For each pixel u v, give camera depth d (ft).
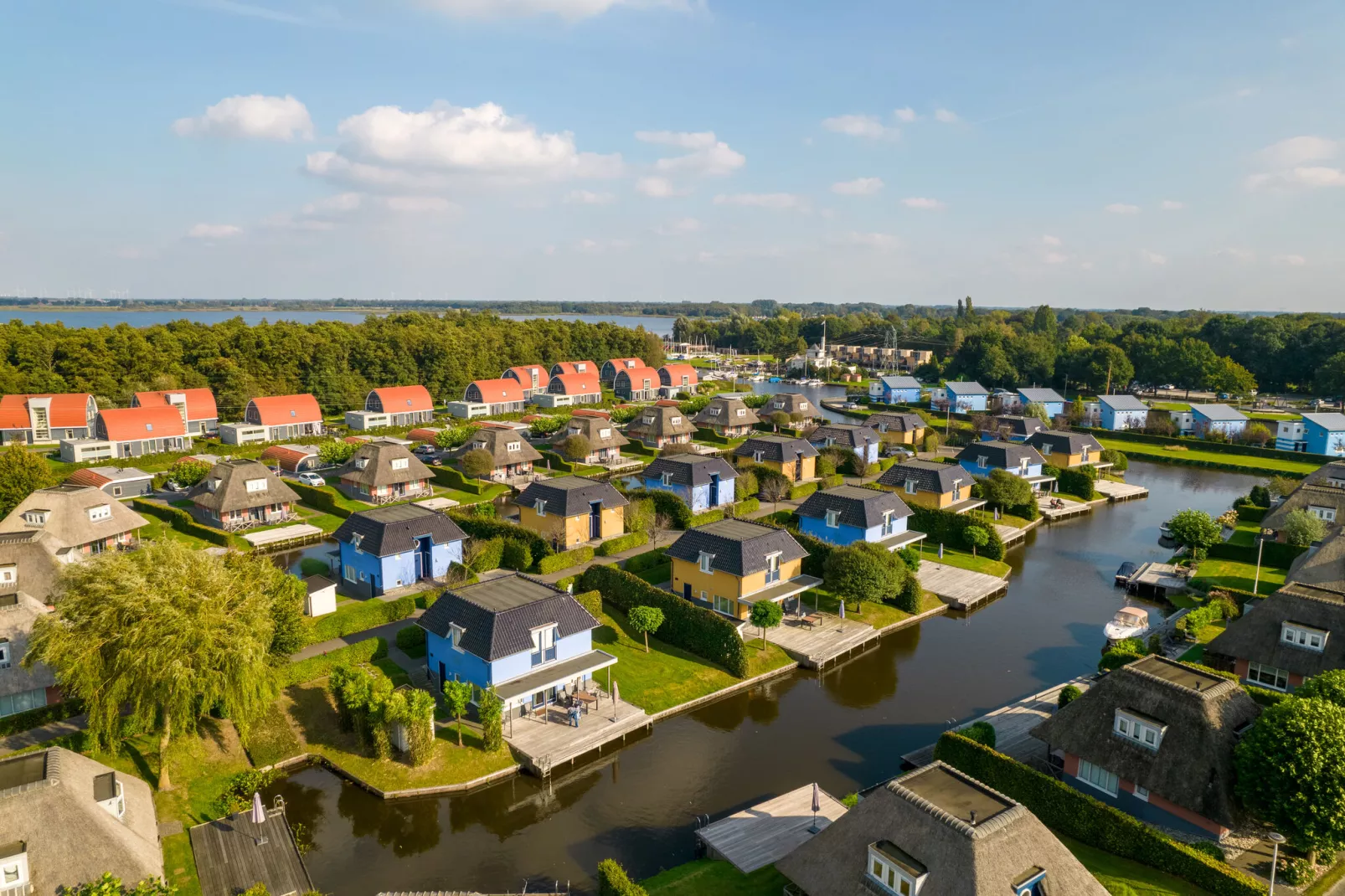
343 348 490.49
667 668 168.76
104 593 119.14
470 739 138.62
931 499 271.08
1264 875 102.94
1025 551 260.21
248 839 112.16
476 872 111.45
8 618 134.51
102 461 310.65
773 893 102.53
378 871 111.04
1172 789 109.91
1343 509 239.09
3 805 91.09
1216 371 544.62
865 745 145.07
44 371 388.16
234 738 135.95
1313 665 143.02
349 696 133.49
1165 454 411.75
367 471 278.67
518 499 240.32
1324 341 558.15
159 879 95.14
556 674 147.84
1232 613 190.19
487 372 568.82
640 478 290.56
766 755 141.49
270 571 145.28
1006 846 86.74
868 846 92.68
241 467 253.03
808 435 372.99
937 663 179.22
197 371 433.07
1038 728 127.85
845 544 229.04
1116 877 102.22
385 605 181.06
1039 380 624.59
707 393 623.36
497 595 156.46
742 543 187.93
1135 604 215.10
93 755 124.26
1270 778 102.32
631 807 126.52
